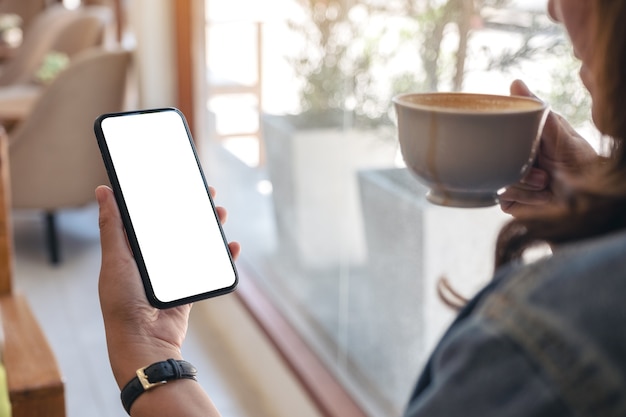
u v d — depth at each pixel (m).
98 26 3.62
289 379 1.89
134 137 0.74
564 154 0.64
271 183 2.15
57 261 2.99
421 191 1.37
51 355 1.35
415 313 1.44
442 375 0.37
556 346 0.33
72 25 3.66
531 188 0.66
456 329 0.41
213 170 2.70
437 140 0.62
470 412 0.35
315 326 1.92
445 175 0.63
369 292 1.63
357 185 1.63
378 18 1.47
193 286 0.72
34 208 2.93
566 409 0.33
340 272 1.76
